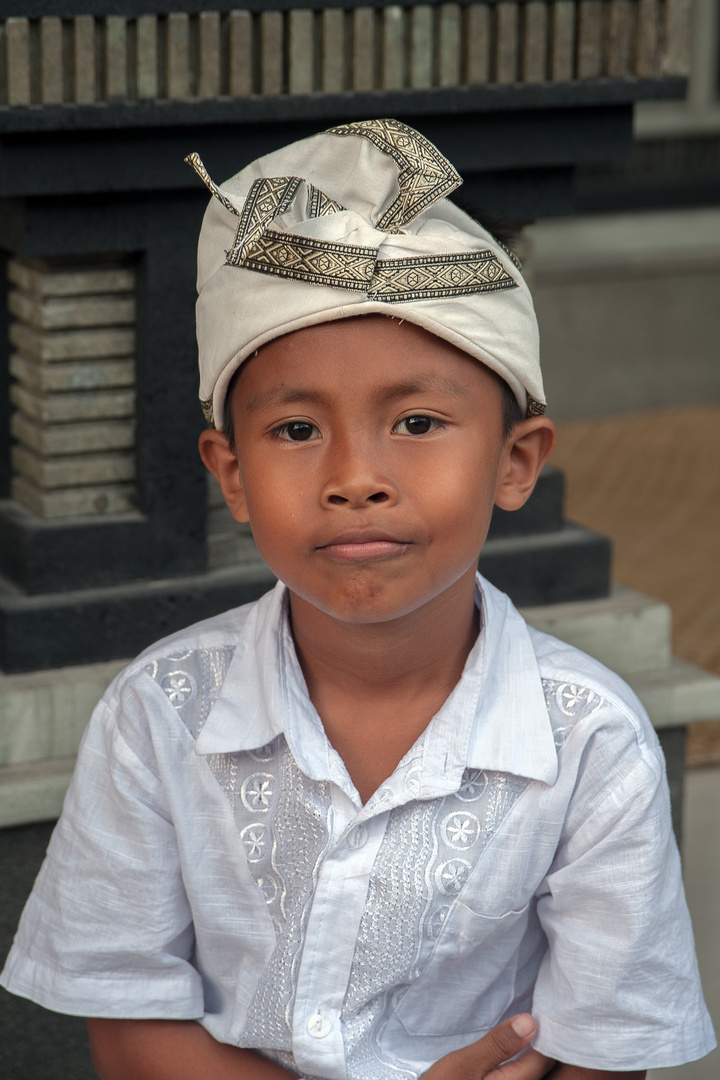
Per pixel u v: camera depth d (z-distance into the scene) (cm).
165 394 198
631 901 119
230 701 125
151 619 200
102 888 127
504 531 221
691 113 607
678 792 221
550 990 122
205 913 125
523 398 117
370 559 105
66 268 194
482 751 119
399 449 106
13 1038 186
